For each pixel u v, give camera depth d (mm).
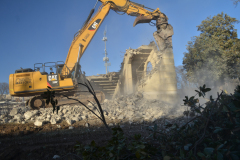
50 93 2178
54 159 4074
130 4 16031
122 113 9586
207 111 2912
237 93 2318
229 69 18766
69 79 12711
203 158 1841
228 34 19938
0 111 12617
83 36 15172
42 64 12898
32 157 4316
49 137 6145
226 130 2572
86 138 5766
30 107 12227
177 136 2779
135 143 2008
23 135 6824
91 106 10531
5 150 4875
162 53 15227
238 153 1972
